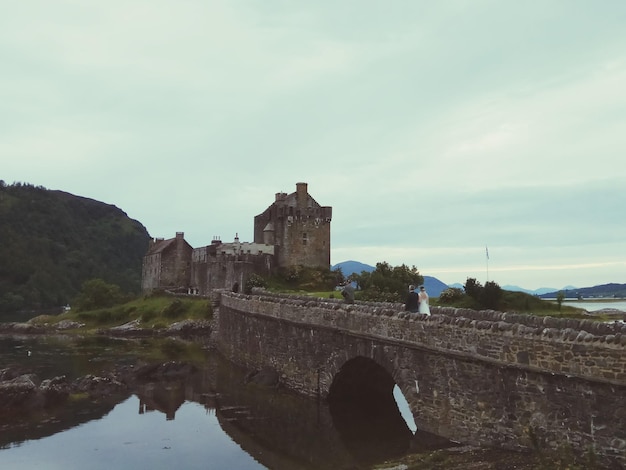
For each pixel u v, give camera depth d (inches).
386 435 1024.2
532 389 693.3
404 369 934.4
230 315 2119.8
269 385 1486.2
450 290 1966.0
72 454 970.1
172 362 1812.3
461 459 716.0
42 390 1347.2
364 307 1088.8
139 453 975.6
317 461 900.6
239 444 1019.9
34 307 6156.5
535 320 852.6
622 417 588.7
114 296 4274.1
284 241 3791.8
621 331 701.9
